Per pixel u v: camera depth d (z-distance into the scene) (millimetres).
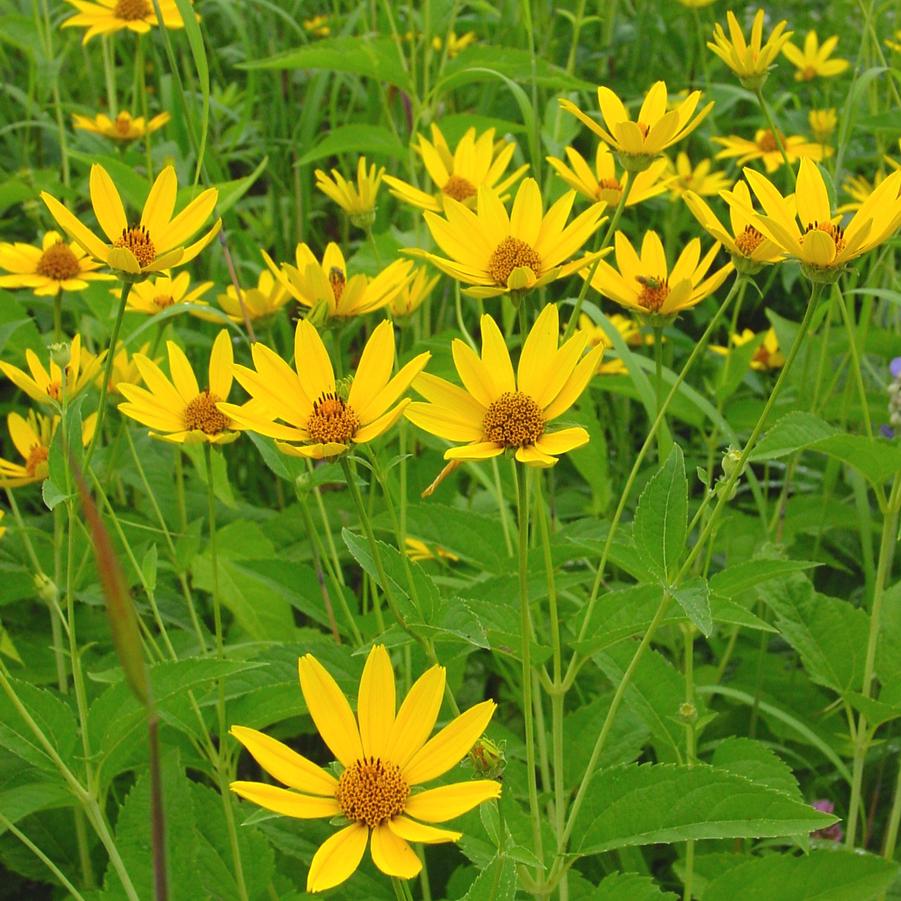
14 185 913
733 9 1457
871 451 610
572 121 937
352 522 825
